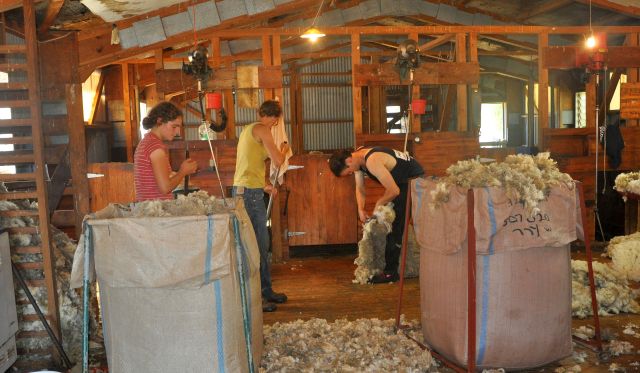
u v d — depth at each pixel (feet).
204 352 7.61
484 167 8.89
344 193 18.08
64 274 10.64
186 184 12.00
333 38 29.99
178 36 18.06
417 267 14.96
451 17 25.61
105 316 7.92
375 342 9.88
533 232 8.43
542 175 8.87
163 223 7.30
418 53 17.42
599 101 24.27
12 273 9.25
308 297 13.60
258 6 18.16
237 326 7.84
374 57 31.14
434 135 18.33
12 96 12.40
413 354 9.37
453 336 8.82
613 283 12.09
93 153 23.97
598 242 18.69
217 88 17.88
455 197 8.62
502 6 24.71
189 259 7.36
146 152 10.25
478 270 8.45
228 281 7.68
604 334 10.02
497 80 39.86
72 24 17.22
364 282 14.67
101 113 25.68
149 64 26.71
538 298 8.62
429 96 37.50
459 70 18.48
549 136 19.02
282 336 10.28
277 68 17.92
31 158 9.61
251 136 12.70
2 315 8.71
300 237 17.99
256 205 12.83
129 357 7.71
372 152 13.99
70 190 12.44
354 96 18.30
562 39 25.64
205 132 16.34
